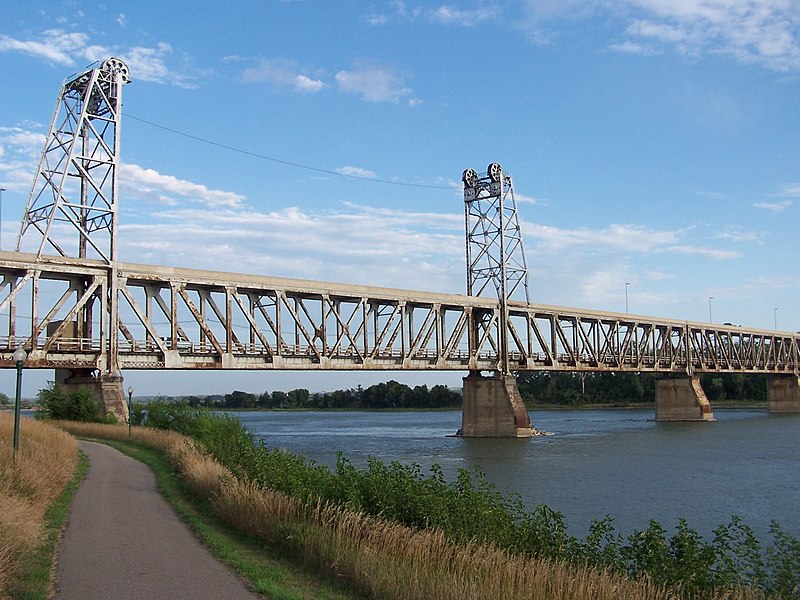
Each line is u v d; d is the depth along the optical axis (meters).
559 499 47.41
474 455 76.62
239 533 22.47
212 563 18.52
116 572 17.50
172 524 23.56
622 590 18.08
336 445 90.19
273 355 76.94
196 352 71.31
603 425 130.88
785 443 88.12
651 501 46.59
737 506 44.81
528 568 18.33
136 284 68.38
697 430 112.44
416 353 95.31
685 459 71.62
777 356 174.00
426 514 22.67
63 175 62.59
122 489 30.62
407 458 73.25
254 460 31.25
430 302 97.00
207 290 73.69
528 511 41.88
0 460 27.19
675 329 144.50
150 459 41.91
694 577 19.30
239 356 74.38
